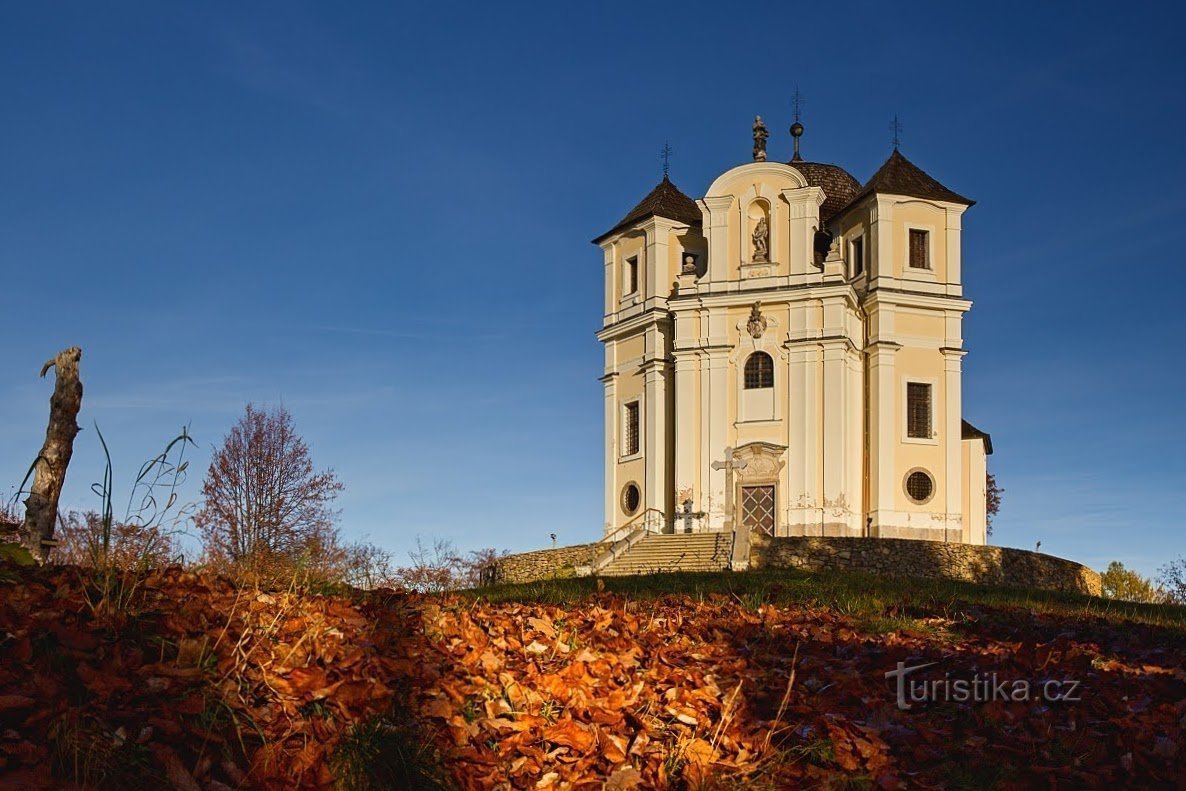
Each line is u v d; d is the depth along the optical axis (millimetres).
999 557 42281
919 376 48281
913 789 8086
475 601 12922
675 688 9219
